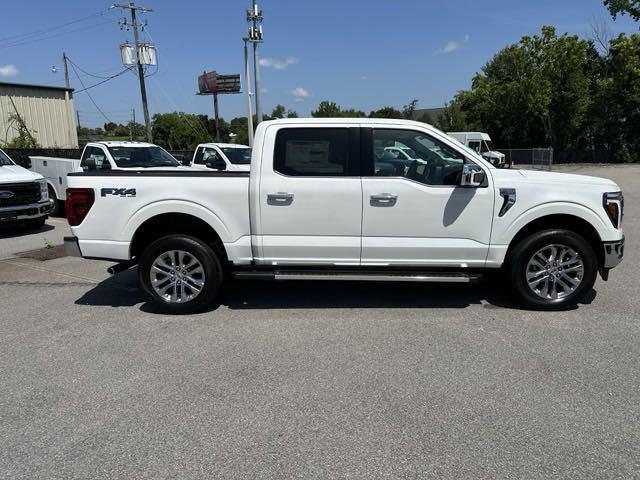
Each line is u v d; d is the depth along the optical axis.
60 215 13.11
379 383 3.90
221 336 4.89
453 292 6.19
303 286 6.51
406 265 5.35
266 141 5.24
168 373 4.12
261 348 4.59
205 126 61.91
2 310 5.72
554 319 5.23
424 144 5.25
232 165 15.05
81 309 5.74
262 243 5.33
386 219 5.23
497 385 3.85
